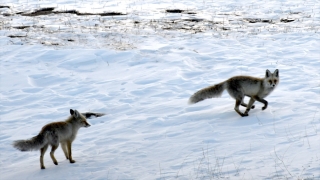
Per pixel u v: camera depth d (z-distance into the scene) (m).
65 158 18.42
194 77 30.44
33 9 52.72
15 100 27.69
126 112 24.34
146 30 43.59
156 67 33.00
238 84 20.88
